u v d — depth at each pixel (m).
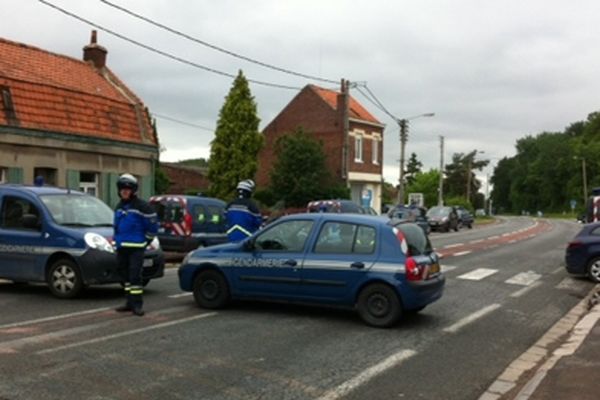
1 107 18.55
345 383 6.22
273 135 47.88
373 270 8.84
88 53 26.16
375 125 47.84
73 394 5.62
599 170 113.94
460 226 48.97
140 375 6.24
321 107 45.59
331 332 8.45
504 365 7.19
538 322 9.88
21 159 19.00
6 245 10.96
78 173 20.95
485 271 16.66
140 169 23.83
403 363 7.06
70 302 10.24
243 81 36.38
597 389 5.88
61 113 20.48
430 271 9.20
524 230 46.09
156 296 11.02
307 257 9.27
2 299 10.50
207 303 9.86
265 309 9.92
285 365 6.78
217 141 36.41
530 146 143.25
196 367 6.58
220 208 18.36
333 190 37.69
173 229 17.42
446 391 6.12
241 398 5.66
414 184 96.75
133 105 24.06
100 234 10.59
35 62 22.25
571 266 15.35
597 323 9.43
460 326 9.24
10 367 6.41
